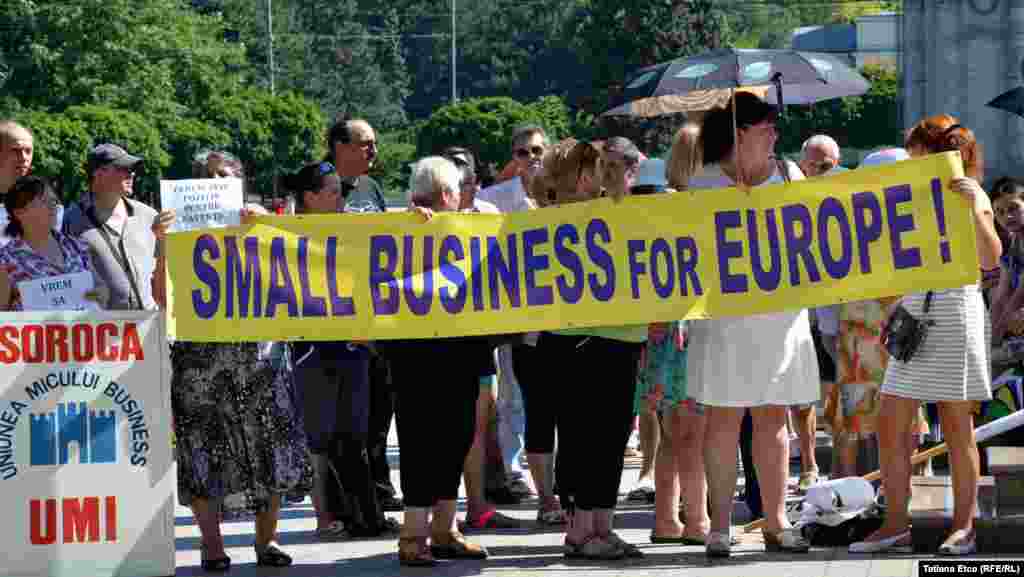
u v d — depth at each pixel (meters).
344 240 13.51
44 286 13.18
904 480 13.59
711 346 13.41
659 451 14.61
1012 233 16.44
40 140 109.25
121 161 14.12
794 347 13.39
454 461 13.83
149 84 134.00
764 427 13.73
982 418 16.53
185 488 13.50
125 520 12.85
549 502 16.11
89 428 12.80
